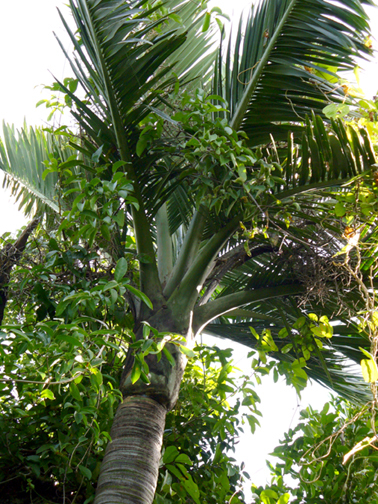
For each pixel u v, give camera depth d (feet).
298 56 9.01
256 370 9.23
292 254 9.23
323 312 10.01
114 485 6.26
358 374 11.24
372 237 8.43
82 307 7.00
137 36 8.20
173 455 7.61
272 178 7.57
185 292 8.23
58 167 7.95
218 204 7.79
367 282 8.93
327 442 9.10
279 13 9.19
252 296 9.18
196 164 7.83
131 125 8.55
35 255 9.30
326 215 9.14
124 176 8.48
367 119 8.08
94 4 8.26
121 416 6.93
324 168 8.21
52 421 7.56
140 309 8.13
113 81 8.26
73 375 5.67
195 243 9.00
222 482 8.45
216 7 9.47
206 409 9.65
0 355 6.00
